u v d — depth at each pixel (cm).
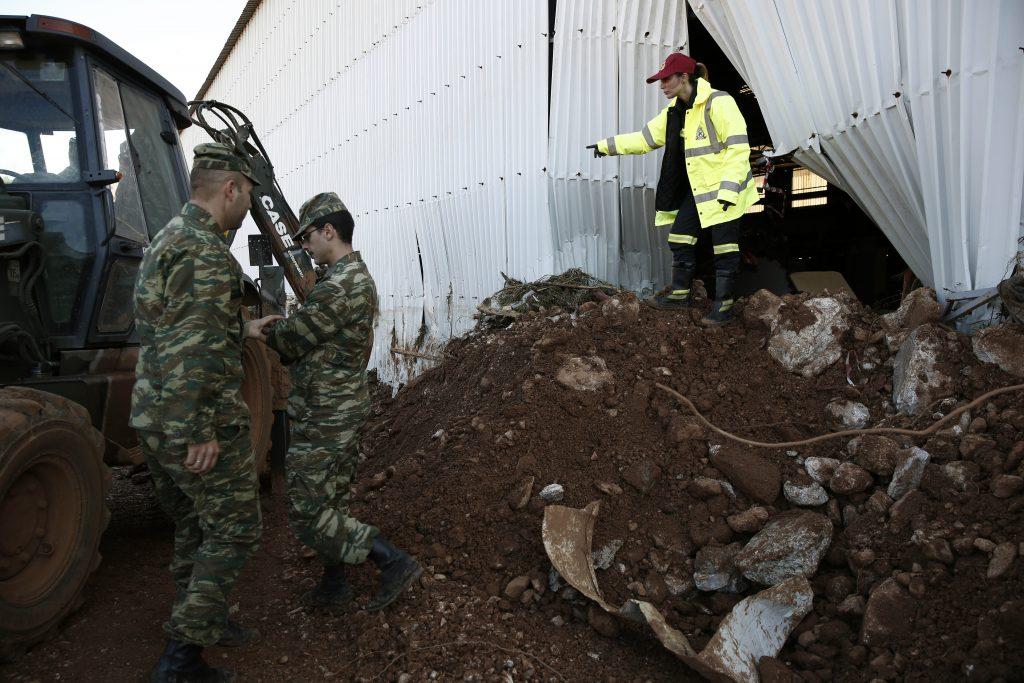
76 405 300
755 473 332
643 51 557
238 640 283
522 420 397
